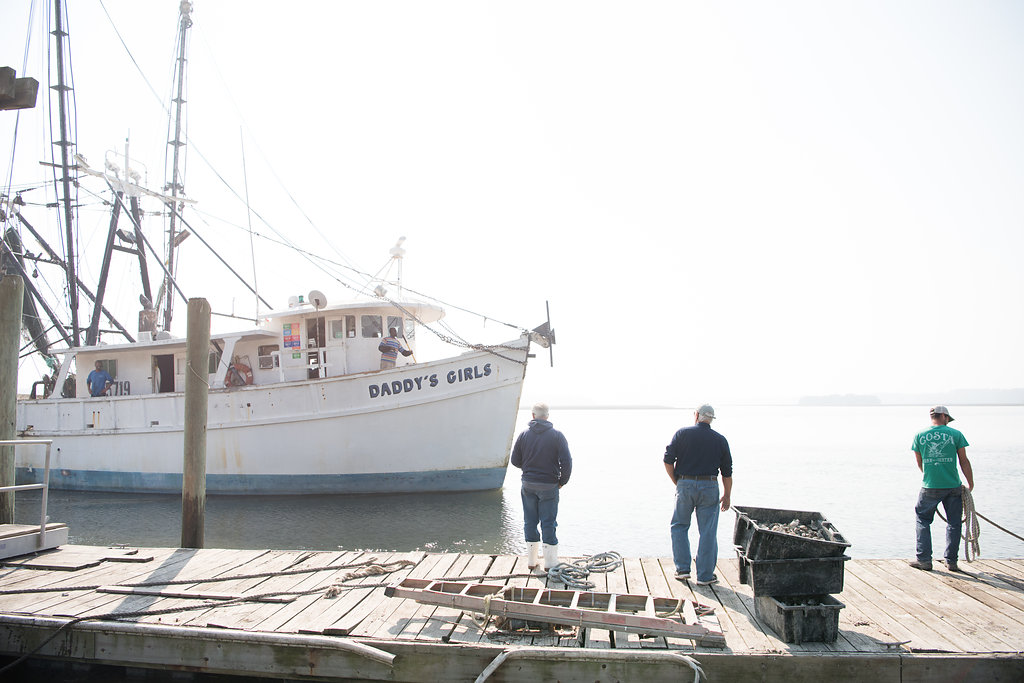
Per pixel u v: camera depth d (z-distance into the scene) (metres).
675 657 4.92
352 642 5.29
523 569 7.34
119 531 13.82
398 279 18.86
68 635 5.82
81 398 19.12
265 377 18.31
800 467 26.78
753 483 21.61
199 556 8.13
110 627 5.72
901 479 22.66
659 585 6.68
